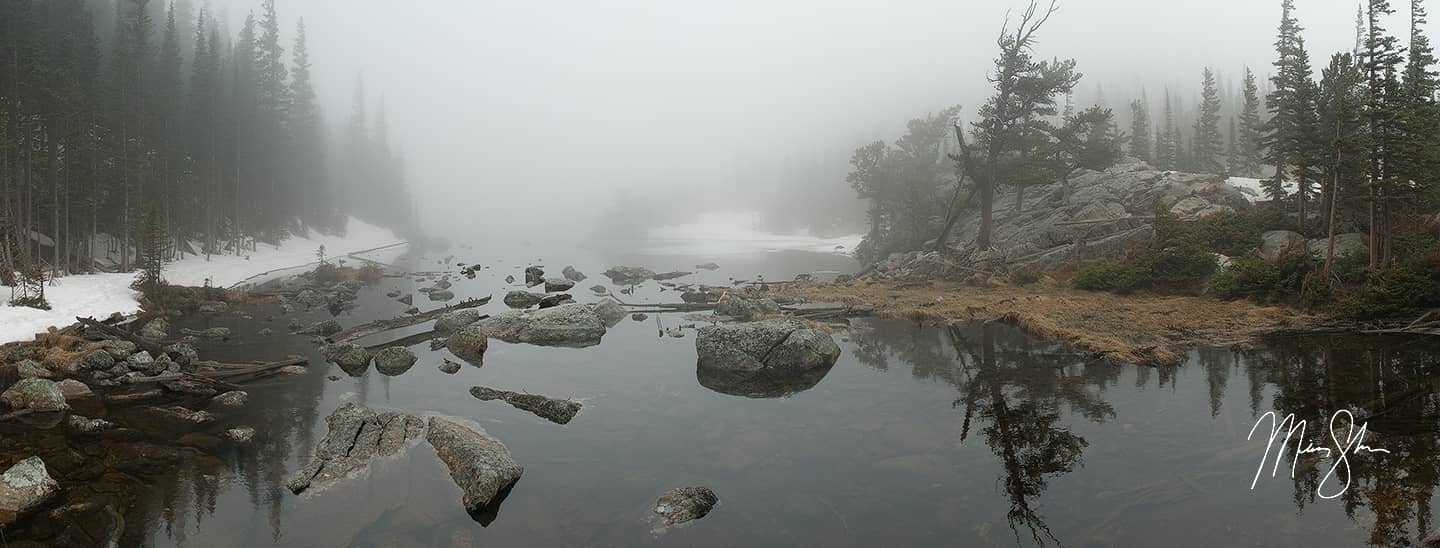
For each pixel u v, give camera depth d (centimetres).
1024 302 2945
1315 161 3069
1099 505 930
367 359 1969
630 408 1502
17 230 3191
